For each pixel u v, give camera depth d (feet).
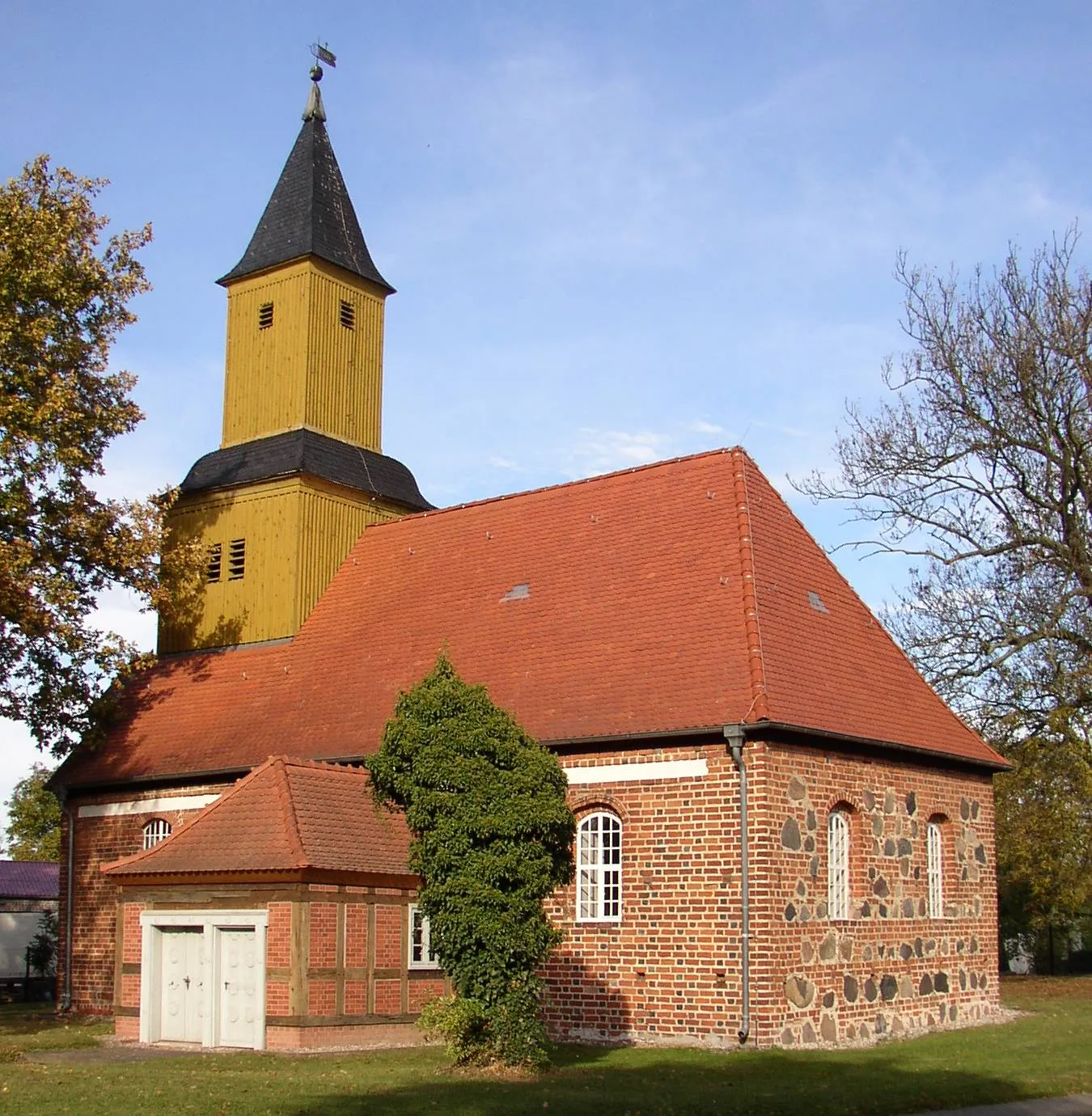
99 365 106.01
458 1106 51.52
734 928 75.31
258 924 72.74
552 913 82.64
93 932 108.47
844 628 92.48
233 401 122.93
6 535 99.60
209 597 117.50
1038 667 122.83
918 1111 53.98
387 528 115.34
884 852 85.25
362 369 124.47
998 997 95.40
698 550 90.99
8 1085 56.18
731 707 77.92
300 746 97.30
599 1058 70.64
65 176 106.63
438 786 67.41
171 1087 55.62
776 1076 62.49
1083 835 118.01
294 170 125.90
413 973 76.59
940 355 127.95
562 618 93.25
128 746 110.22
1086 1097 57.67
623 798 80.84
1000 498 127.34
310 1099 52.47
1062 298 122.83
